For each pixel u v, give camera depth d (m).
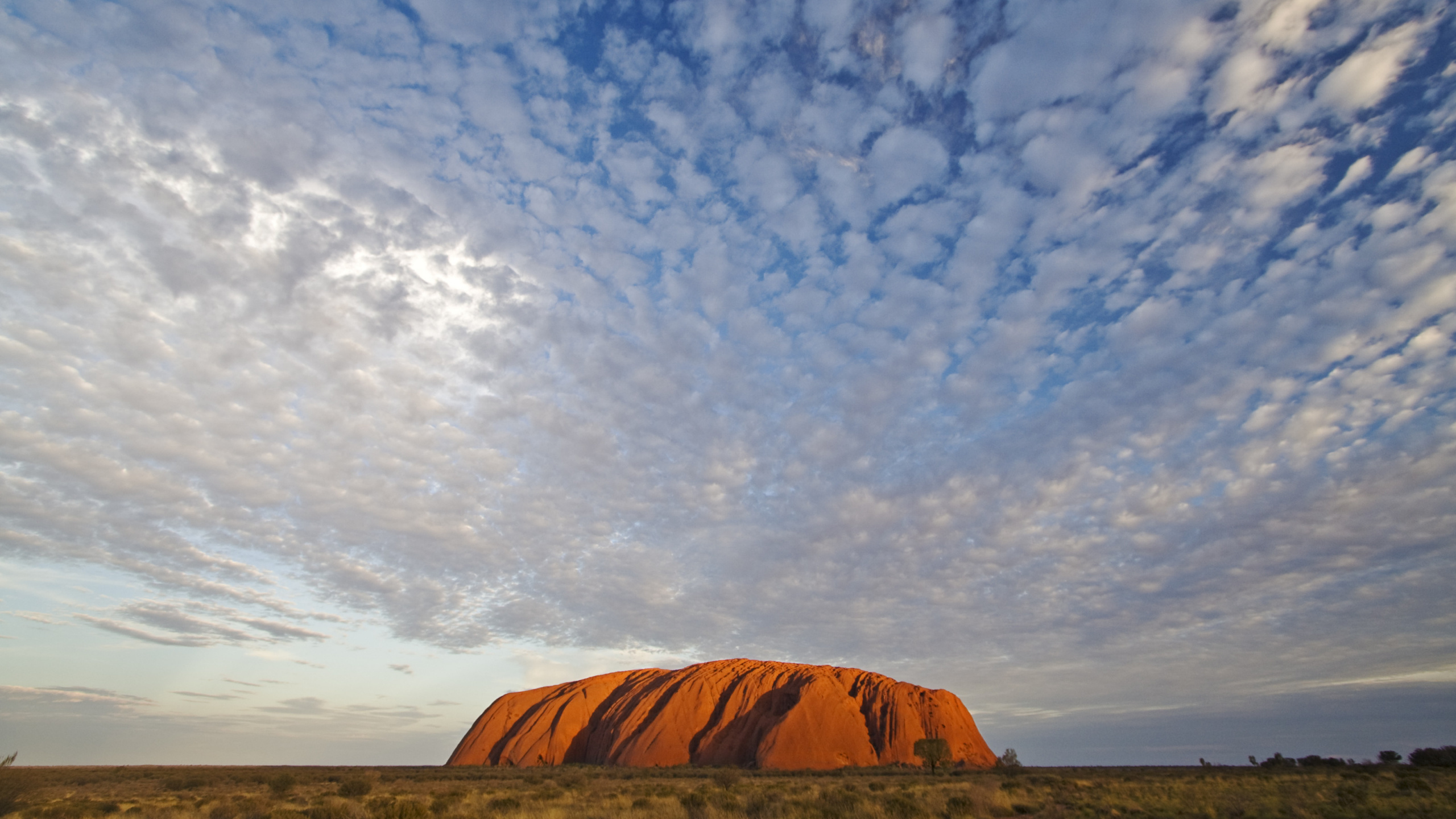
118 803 34.41
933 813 24.83
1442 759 63.28
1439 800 26.45
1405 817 21.75
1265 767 67.75
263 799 35.62
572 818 23.73
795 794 32.72
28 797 23.03
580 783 51.19
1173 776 51.91
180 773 77.75
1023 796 33.19
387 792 41.91
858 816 23.12
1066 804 28.59
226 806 30.17
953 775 64.06
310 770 89.50
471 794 37.03
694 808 24.94
